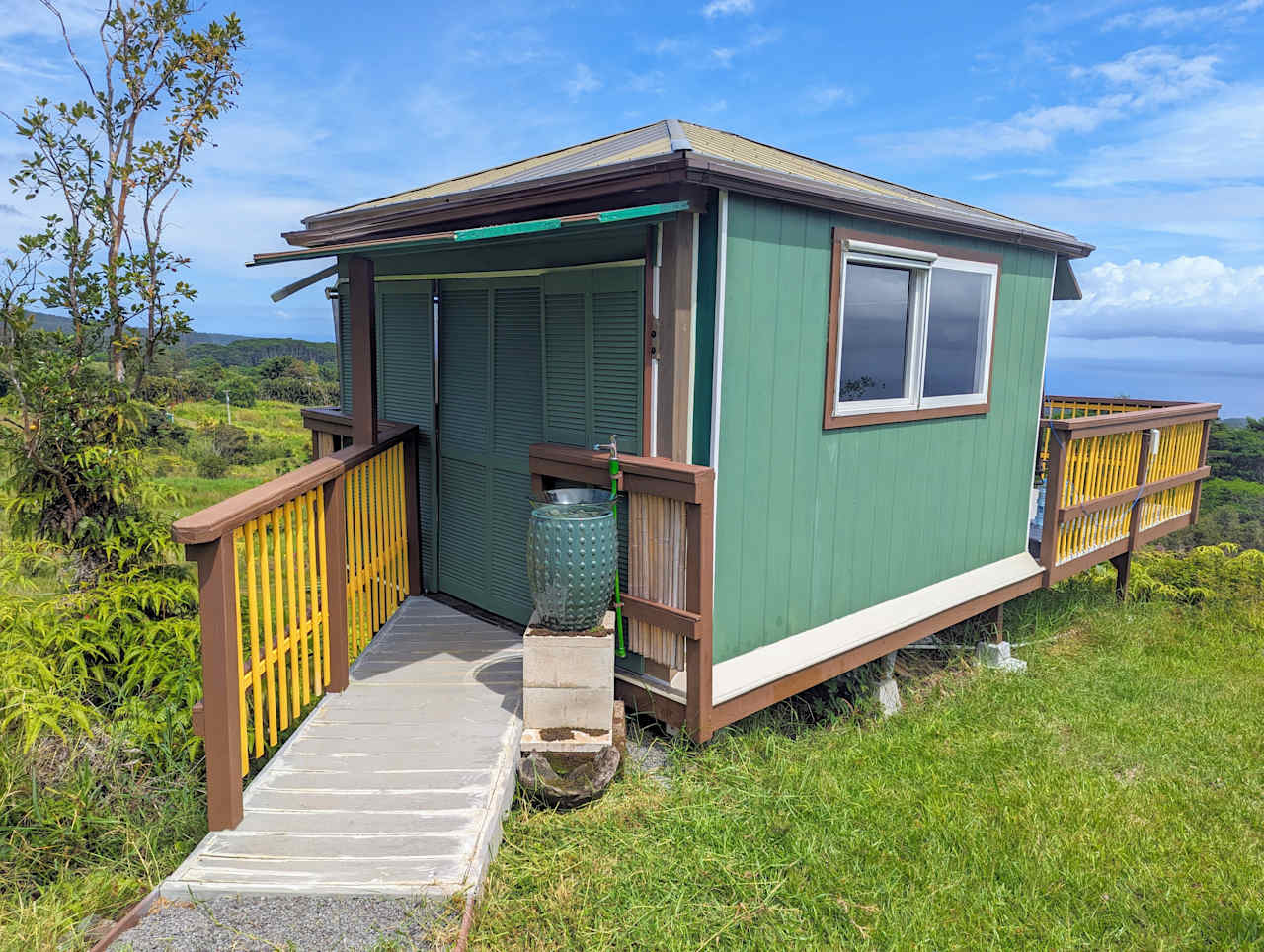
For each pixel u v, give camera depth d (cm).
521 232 298
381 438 442
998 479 570
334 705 350
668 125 441
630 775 335
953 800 337
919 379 472
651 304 344
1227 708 467
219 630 251
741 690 358
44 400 414
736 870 277
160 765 317
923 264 453
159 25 458
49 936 218
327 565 355
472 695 360
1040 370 596
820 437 410
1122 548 689
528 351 419
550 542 311
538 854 278
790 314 378
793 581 409
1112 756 397
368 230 485
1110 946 256
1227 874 300
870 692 454
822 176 457
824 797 326
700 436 349
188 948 207
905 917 258
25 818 277
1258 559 723
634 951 236
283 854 246
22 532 426
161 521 454
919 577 504
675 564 336
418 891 230
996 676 503
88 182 443
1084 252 607
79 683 352
